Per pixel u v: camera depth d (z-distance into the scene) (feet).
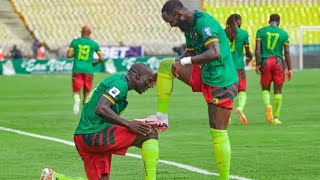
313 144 107.86
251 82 284.41
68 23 408.46
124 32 413.18
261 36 140.05
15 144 110.83
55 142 112.98
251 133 123.13
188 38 71.05
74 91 164.45
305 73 342.85
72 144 110.32
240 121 144.77
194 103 191.72
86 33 166.50
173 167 86.48
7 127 136.67
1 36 391.65
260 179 77.41
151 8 424.46
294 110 167.84
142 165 88.69
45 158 95.66
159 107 71.82
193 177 79.05
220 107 70.03
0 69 354.33
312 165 87.56
